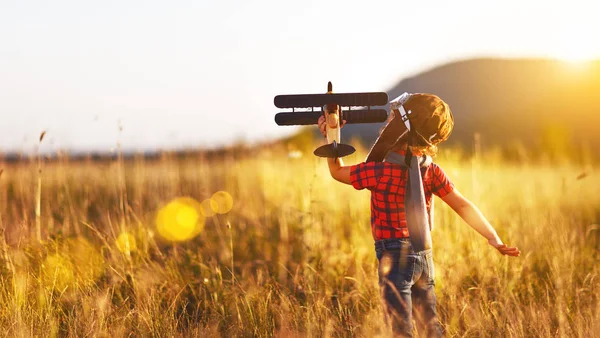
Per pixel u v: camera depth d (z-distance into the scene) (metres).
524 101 86.38
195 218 6.79
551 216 6.02
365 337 3.51
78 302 4.01
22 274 4.17
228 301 4.18
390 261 3.04
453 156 7.77
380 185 3.05
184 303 4.23
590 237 6.17
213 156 9.95
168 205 7.23
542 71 96.06
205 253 5.49
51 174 7.10
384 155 3.11
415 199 3.00
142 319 3.67
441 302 4.13
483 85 100.81
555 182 9.36
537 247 5.19
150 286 4.27
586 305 4.11
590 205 7.70
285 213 6.88
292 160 9.08
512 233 5.61
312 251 5.11
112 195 7.38
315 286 4.45
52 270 4.38
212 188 8.84
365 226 6.16
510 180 9.38
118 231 5.23
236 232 6.36
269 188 8.38
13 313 3.60
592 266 4.89
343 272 4.83
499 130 69.31
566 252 4.82
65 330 3.64
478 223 3.18
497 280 4.37
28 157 6.25
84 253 4.82
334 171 3.21
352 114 3.06
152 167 8.33
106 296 3.85
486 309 3.78
